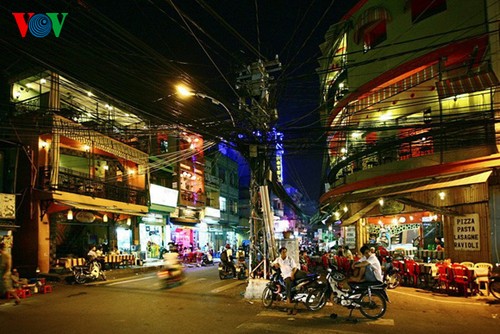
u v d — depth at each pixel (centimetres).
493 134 1514
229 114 1266
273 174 1525
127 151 2614
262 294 1236
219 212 4031
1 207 1795
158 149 3083
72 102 2255
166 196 3056
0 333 873
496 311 1076
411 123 1745
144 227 2927
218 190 4069
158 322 963
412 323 934
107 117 2391
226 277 1928
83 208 2134
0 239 1780
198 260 2958
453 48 1734
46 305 1212
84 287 1647
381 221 2094
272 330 875
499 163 1398
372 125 2130
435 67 1841
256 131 1361
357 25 2198
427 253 1867
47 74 2036
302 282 1096
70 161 2311
